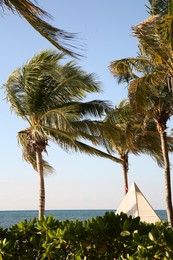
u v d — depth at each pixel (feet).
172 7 41.37
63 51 11.66
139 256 14.01
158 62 46.47
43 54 61.87
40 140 65.46
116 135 62.23
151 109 64.49
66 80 61.05
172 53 44.29
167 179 65.05
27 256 17.24
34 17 11.52
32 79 61.57
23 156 71.10
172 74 47.98
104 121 67.05
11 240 17.53
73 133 60.13
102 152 63.46
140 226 17.30
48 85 63.31
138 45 47.52
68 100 64.80
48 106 63.87
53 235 16.63
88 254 16.48
